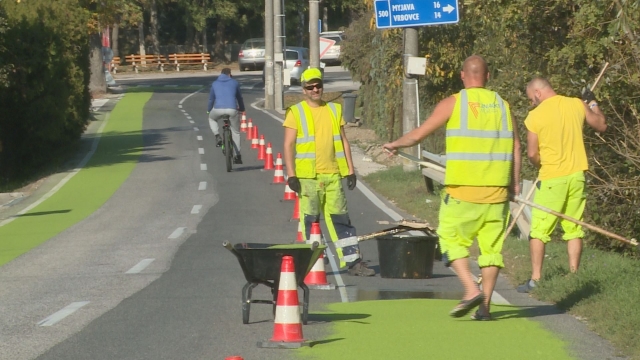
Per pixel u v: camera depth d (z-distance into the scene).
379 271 45.22
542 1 54.47
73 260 49.41
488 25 68.50
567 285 36.69
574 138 37.56
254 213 67.19
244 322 32.94
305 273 32.22
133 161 105.38
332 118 41.34
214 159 104.44
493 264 31.91
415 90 82.38
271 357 28.20
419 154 86.31
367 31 136.12
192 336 31.20
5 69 102.19
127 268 46.16
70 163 106.50
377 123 124.69
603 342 29.47
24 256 51.56
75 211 71.94
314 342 29.91
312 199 41.28
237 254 31.91
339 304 37.09
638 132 46.38
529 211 49.59
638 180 47.78
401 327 32.19
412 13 78.19
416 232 49.66
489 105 31.25
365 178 88.50
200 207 70.88
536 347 28.92
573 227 37.97
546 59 56.38
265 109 169.25
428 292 39.72
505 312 34.41
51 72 110.81
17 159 114.38
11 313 35.66
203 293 39.16
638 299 32.00
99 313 35.31
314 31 141.75
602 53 47.72
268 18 170.75
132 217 67.06
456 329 31.64
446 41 94.62
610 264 39.97
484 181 31.08
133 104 180.25
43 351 29.42
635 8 42.19
